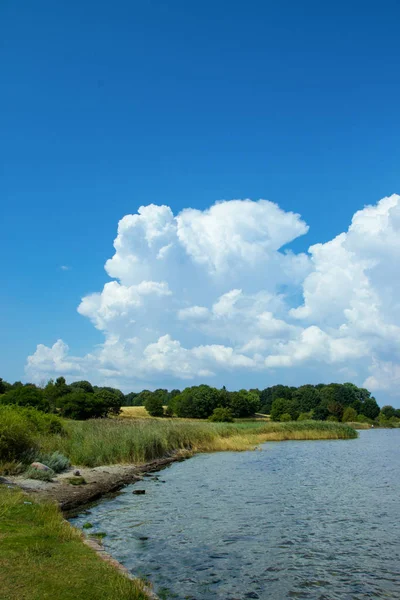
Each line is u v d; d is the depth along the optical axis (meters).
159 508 18.30
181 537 14.31
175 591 10.16
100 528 14.92
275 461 35.91
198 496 20.95
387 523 16.53
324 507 19.05
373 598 10.16
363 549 13.55
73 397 82.88
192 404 117.56
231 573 11.43
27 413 30.80
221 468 31.30
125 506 18.44
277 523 16.36
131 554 12.49
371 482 25.66
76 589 7.84
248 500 20.30
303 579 11.17
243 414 127.50
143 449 31.83
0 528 11.07
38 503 14.33
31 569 8.55
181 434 43.59
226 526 15.80
